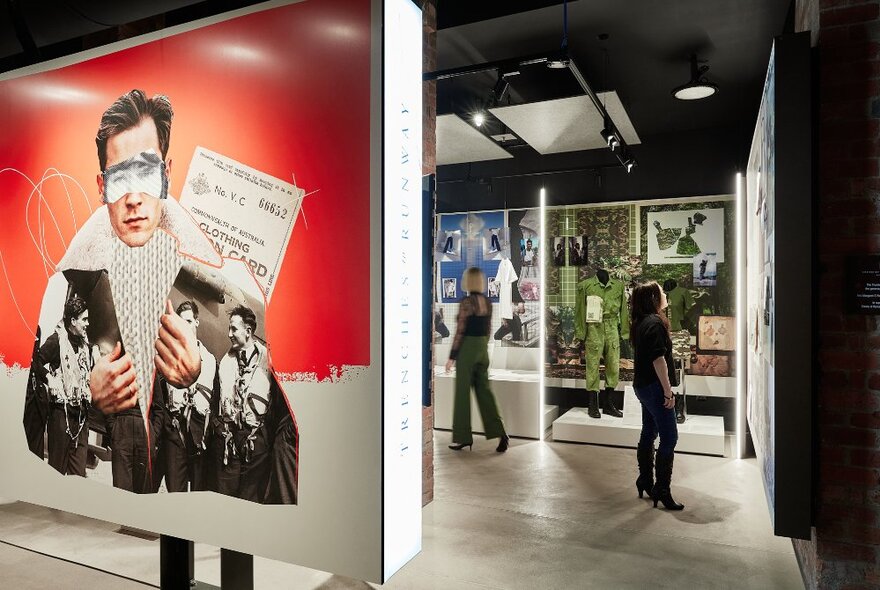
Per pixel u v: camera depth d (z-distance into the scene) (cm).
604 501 432
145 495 242
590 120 547
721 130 654
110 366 250
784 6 413
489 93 588
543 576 310
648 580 305
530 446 611
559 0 412
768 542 354
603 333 661
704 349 645
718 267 643
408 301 210
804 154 244
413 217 212
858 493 242
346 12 200
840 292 246
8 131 277
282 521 214
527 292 733
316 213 207
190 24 229
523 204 745
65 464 264
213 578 312
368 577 199
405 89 206
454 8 450
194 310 230
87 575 311
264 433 217
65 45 415
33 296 273
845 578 245
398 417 205
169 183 235
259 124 216
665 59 502
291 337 212
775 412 249
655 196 681
